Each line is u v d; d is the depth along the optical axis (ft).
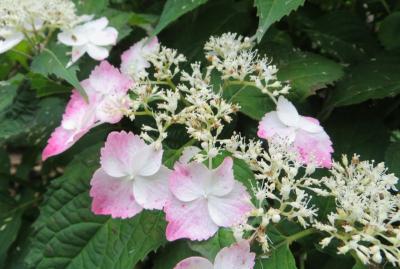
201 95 0.58
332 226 0.52
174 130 0.65
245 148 0.61
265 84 0.66
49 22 0.75
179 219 0.54
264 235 0.51
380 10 0.87
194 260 0.52
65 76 0.69
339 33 0.81
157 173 0.57
